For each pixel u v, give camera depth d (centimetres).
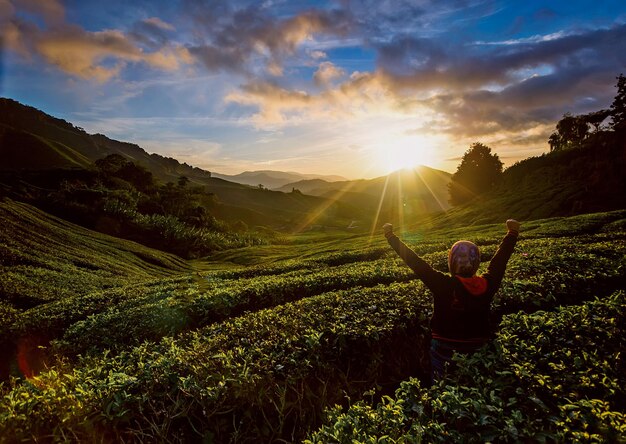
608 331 543
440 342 497
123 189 11356
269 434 523
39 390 555
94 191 8700
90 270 3350
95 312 1540
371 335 642
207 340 756
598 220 3241
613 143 6606
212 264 5884
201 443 505
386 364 649
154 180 15212
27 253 3241
